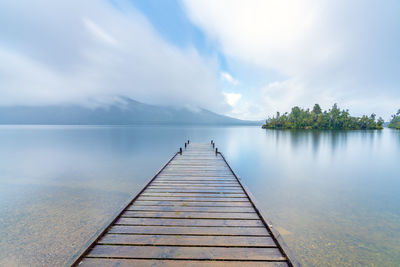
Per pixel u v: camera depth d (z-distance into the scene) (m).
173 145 31.55
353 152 25.02
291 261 2.55
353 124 91.25
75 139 44.06
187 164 9.39
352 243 5.30
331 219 6.73
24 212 7.20
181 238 3.16
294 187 10.48
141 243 3.01
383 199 8.72
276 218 6.80
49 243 5.30
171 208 4.35
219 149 27.41
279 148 28.64
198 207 4.42
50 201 8.30
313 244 5.24
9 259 4.68
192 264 2.58
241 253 2.80
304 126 90.56
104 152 23.56
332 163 17.61
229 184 6.24
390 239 5.51
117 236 3.20
